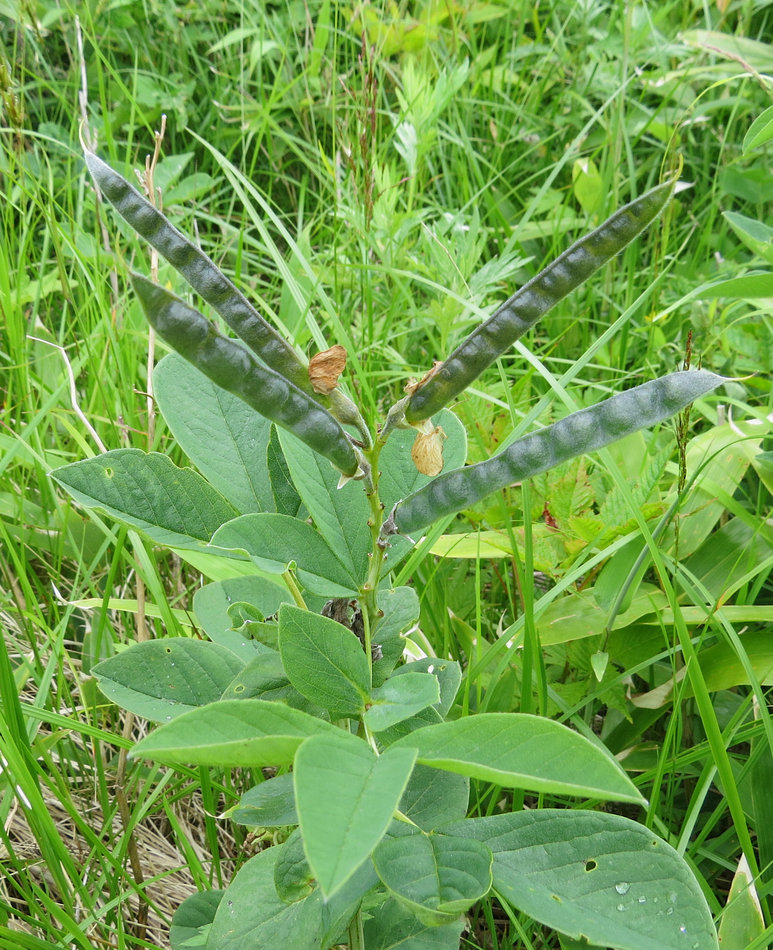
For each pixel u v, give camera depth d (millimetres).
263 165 864
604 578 465
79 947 395
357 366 530
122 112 833
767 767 409
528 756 245
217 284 244
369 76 621
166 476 325
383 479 332
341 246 730
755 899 348
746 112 840
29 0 730
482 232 701
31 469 585
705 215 804
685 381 244
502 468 260
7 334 630
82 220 752
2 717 359
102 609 444
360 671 283
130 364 586
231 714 241
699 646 450
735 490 552
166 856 453
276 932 306
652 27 813
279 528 301
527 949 357
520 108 857
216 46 843
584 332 685
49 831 366
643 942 260
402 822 286
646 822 393
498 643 417
